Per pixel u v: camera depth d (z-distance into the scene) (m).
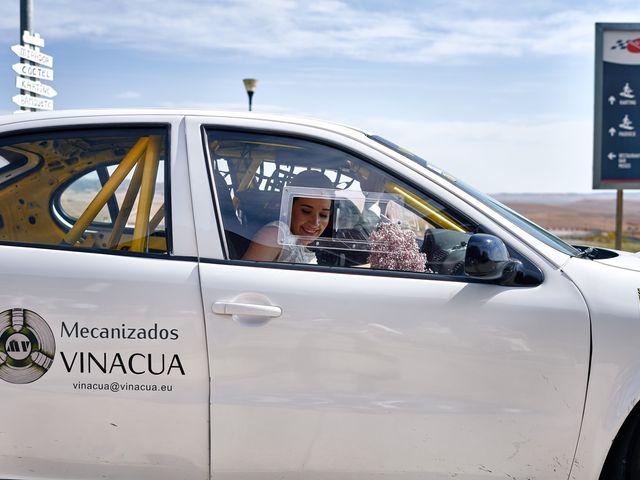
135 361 2.71
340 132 3.01
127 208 2.90
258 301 2.73
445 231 2.90
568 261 2.87
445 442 2.73
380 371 2.71
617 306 2.76
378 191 2.94
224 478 2.75
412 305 2.74
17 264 2.78
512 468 2.75
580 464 2.74
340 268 2.83
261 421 2.71
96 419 2.73
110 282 2.74
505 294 2.76
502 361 2.71
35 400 2.73
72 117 2.99
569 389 2.72
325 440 2.72
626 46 10.25
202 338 2.71
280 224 2.89
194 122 2.96
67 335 2.71
